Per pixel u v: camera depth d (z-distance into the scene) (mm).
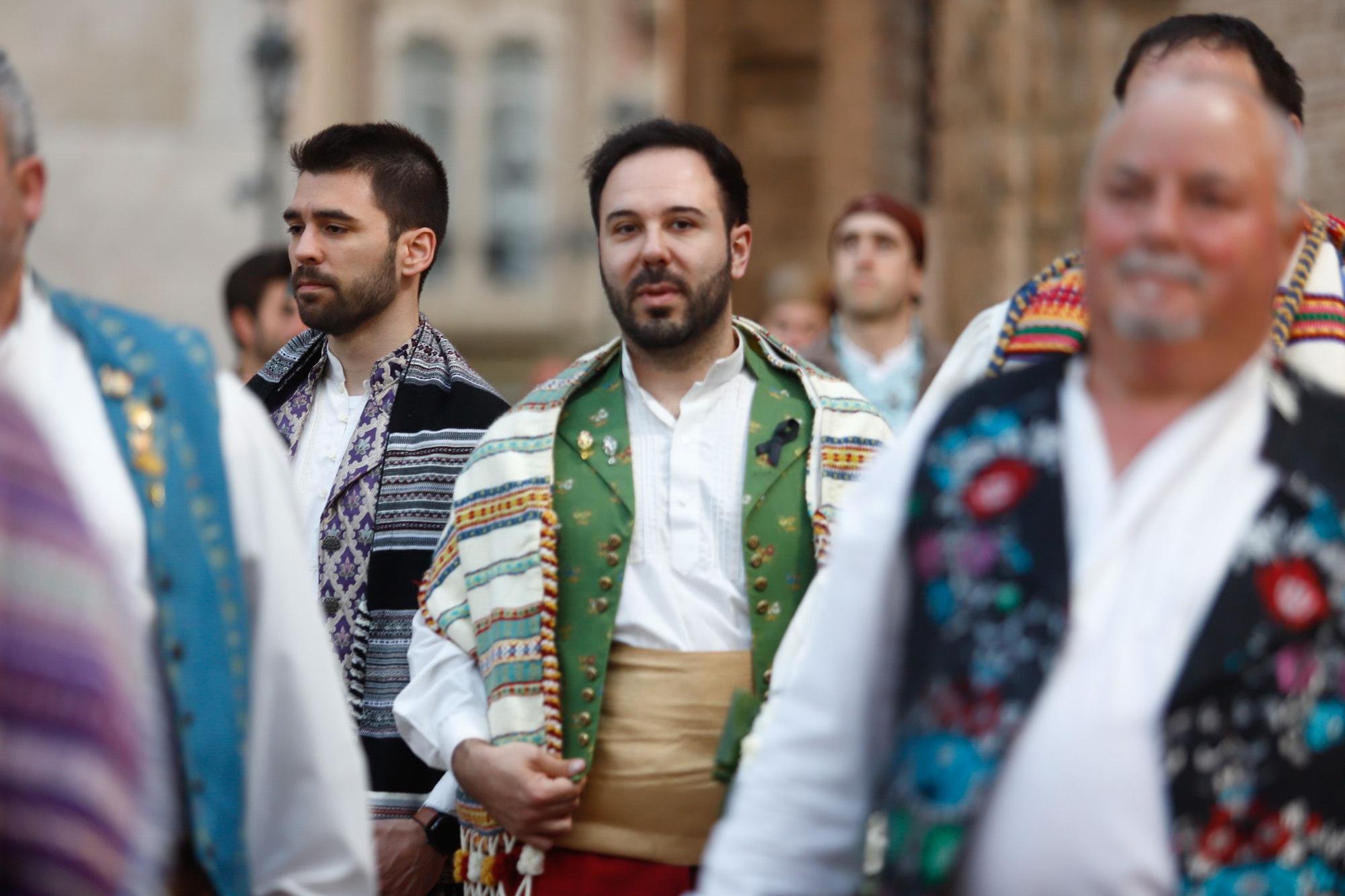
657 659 3730
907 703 2486
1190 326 2467
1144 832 2357
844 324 7273
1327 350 3412
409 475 4293
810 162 15258
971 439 2547
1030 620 2412
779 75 15305
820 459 3822
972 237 12844
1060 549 2436
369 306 4445
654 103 32500
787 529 3770
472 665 3881
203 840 2789
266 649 2965
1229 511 2418
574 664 3734
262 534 2975
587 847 3688
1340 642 2367
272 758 2979
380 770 4160
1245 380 2512
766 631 3709
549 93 32500
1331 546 2387
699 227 3842
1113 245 2518
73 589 1820
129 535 2775
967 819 2381
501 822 3676
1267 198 2508
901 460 2617
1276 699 2350
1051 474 2482
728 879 2668
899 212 7227
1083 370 2598
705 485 3811
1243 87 2559
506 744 3680
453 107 32312
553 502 3850
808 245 15273
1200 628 2369
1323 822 2369
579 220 32438
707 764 3656
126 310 2975
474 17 32062
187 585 2812
